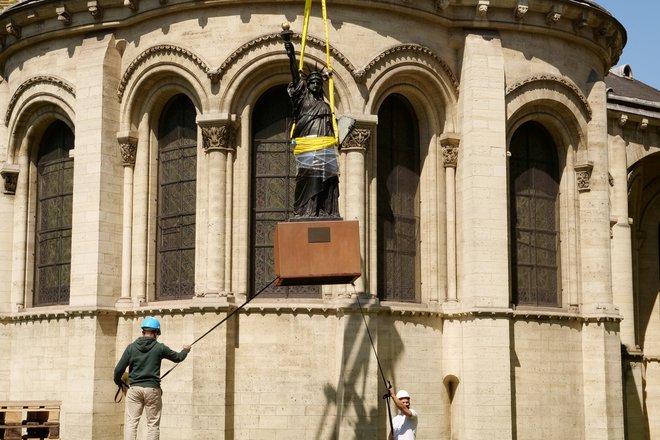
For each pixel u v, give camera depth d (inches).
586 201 1381.6
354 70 1221.7
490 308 1236.5
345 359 1168.2
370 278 1207.6
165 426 1209.4
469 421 1225.4
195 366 1171.9
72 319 1266.0
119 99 1300.4
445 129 1299.2
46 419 1213.1
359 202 1206.3
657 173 1974.7
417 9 1256.8
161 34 1263.5
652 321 1985.7
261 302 1210.0
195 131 1274.6
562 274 1371.8
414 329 1243.8
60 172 1398.9
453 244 1283.2
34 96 1378.0
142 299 1268.5
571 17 1347.2
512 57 1322.6
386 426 1198.3
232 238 1214.9
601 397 1331.2
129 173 1294.3
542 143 1390.3
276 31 1222.3
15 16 1357.0
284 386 1181.1
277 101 1259.2
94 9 1289.4
